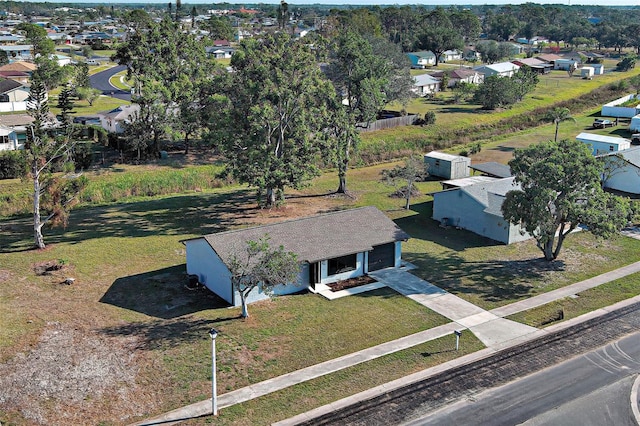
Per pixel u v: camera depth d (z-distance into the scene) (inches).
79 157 2289.6
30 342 1093.8
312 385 978.7
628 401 946.7
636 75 5132.9
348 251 1374.3
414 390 970.1
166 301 1285.7
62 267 1454.2
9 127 2541.8
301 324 1187.3
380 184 2325.3
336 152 1977.1
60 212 1628.9
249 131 1831.9
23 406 908.6
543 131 3346.5
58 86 3983.8
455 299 1309.1
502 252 1600.6
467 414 909.8
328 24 5374.0
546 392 968.3
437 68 5506.9
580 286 1381.6
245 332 1149.1
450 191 1814.7
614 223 1370.6
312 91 1887.3
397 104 3774.6
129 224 1818.4
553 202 1416.1
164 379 990.4
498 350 1096.2
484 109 3715.6
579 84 4756.4
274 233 1374.3
